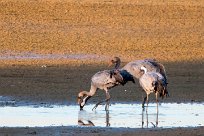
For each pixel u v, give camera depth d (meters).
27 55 96.19
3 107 61.44
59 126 51.22
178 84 76.06
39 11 128.38
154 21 125.31
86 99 64.69
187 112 60.19
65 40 107.75
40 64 88.38
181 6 136.00
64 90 71.50
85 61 91.75
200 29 120.94
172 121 55.31
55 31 114.56
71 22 122.38
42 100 65.81
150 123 54.28
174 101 66.50
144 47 104.50
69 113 59.22
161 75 61.78
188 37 113.12
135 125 53.16
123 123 54.25
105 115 58.50
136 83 75.69
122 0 138.75
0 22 119.81
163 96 61.50
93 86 64.81
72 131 48.94
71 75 80.81
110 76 64.25
